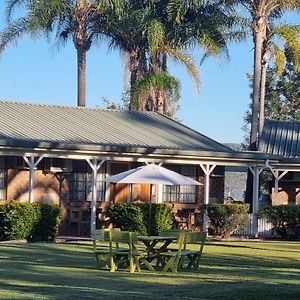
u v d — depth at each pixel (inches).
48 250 834.8
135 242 635.5
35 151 997.8
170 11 1401.3
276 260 780.6
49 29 1456.7
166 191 1190.3
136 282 554.6
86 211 1115.3
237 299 468.4
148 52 1486.2
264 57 1454.2
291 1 1409.9
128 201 1154.0
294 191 1362.0
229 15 1432.1
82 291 493.4
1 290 489.7
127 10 1437.0
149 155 1089.4
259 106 1473.9
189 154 1108.5
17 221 959.6
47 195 1087.0
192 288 519.8
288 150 1363.2
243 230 1171.9
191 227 1189.1
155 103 1419.8
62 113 1192.8
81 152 1031.0
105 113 1251.8
